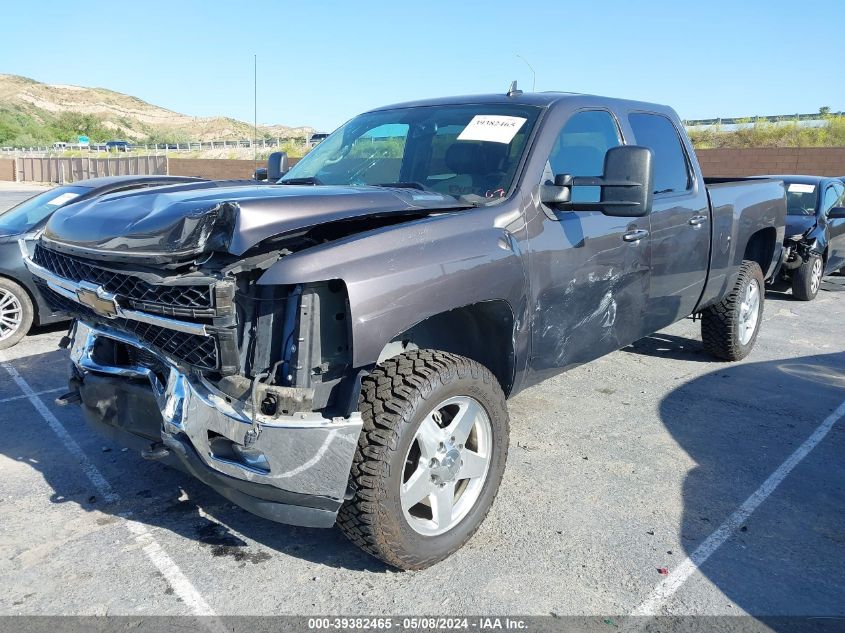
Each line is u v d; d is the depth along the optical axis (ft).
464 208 11.00
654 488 13.00
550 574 10.27
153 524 11.56
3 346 22.36
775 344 23.40
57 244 10.14
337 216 9.18
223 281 8.29
